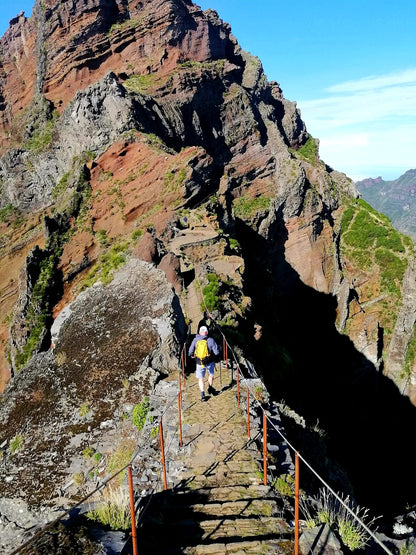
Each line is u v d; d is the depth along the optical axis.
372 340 75.31
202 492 9.55
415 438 68.75
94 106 70.69
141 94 75.19
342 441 60.31
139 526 7.74
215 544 7.31
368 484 50.81
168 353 17.95
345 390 73.56
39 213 81.69
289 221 82.75
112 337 19.75
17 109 109.31
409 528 11.40
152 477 10.84
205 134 85.44
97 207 60.53
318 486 12.23
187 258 40.03
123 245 52.16
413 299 76.69
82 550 6.34
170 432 12.67
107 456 15.32
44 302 54.81
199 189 54.62
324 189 91.19
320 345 78.31
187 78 82.81
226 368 16.81
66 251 58.22
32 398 18.62
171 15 84.88
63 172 81.25
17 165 89.88
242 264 40.81
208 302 31.27
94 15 88.00
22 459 16.17
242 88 95.12
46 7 91.25
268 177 87.56
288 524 8.14
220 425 12.68
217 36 97.75
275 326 61.84
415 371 72.81
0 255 76.88
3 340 60.78
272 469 10.68
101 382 18.06
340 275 82.06
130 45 87.94
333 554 6.99
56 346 20.97
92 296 22.98
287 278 81.00
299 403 45.22
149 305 20.48
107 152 64.31
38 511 14.10
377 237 86.75
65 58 90.25
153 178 57.66
